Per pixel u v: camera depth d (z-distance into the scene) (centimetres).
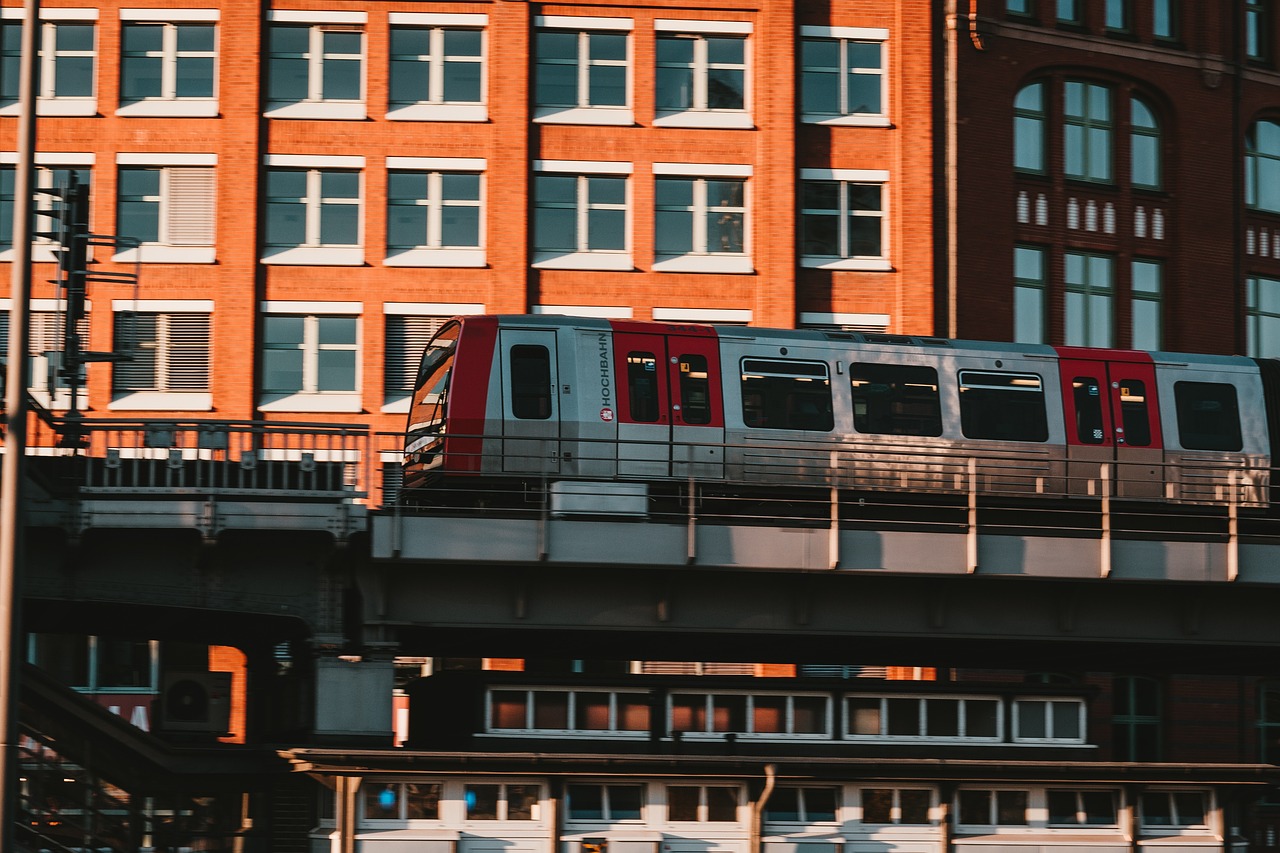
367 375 4784
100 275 3569
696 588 3266
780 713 3128
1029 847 3050
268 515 3052
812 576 3284
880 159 5000
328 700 3098
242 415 4725
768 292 4881
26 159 1934
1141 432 3812
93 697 4662
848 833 2992
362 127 4850
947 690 3198
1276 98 5478
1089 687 3256
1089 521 3759
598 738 3058
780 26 4962
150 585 3084
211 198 4806
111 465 3091
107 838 3362
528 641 3612
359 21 4862
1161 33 5362
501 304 4816
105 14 4825
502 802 2891
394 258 4819
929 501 3650
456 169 4847
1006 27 5097
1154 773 3052
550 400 3453
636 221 4897
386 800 2858
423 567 3164
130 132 4803
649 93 4938
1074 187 5181
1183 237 5284
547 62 4934
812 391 3600
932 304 4950
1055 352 3800
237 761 3069
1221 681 5062
